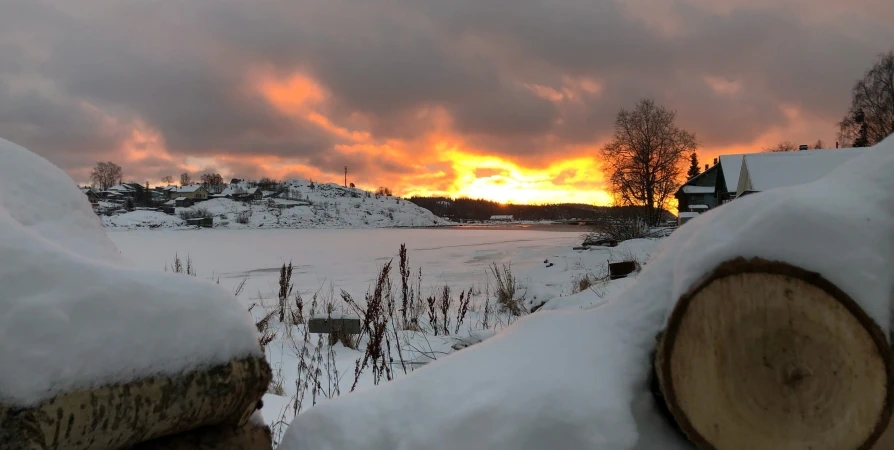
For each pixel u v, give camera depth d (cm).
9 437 112
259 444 183
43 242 142
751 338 142
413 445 162
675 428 160
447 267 2142
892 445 132
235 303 175
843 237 136
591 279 1300
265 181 13388
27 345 120
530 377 167
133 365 136
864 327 129
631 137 4859
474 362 183
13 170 188
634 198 4888
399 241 4344
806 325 136
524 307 931
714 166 5900
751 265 141
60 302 130
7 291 124
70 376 124
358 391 192
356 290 1441
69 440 122
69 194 201
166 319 148
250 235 5484
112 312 138
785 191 154
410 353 599
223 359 158
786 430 138
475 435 159
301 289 1479
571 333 183
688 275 152
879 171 149
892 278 132
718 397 145
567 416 155
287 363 559
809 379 136
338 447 170
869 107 4359
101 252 193
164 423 144
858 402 131
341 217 10756
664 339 153
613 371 166
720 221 158
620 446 151
